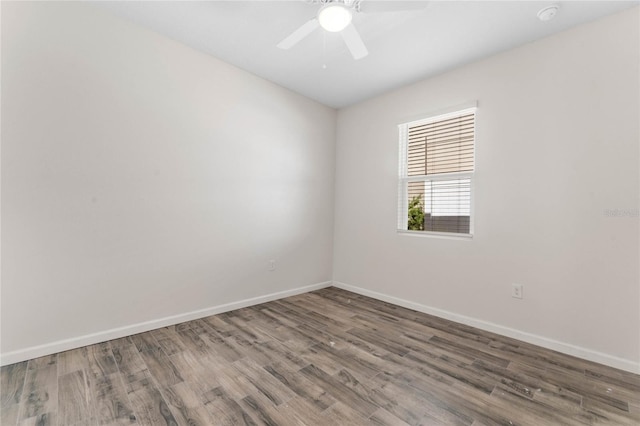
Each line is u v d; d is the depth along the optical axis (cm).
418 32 237
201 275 286
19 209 196
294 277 371
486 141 270
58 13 208
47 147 205
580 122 221
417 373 193
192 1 213
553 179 233
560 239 229
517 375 192
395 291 341
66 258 214
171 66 262
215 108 292
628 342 200
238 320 282
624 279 203
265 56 286
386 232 353
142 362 202
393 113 348
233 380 182
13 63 193
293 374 190
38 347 204
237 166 311
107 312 232
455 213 300
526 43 247
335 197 418
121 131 236
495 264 263
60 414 150
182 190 271
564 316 226
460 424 147
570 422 150
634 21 200
